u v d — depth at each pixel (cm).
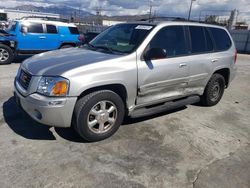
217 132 436
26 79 349
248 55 2289
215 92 566
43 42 1104
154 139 390
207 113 527
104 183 281
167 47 427
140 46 387
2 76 750
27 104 333
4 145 342
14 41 1002
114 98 364
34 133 381
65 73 320
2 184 268
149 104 420
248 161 349
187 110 536
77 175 291
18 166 299
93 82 333
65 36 1168
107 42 439
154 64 398
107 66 348
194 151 364
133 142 375
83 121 342
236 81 898
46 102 315
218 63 530
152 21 451
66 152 336
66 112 325
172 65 425
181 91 469
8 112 452
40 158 318
